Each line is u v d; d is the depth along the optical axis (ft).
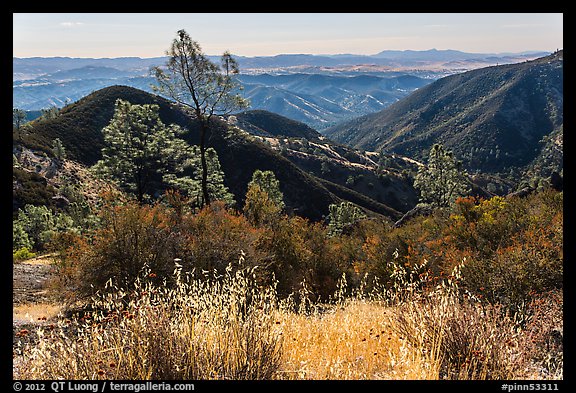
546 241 26.45
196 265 34.14
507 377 11.87
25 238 141.38
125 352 11.43
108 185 75.66
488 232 36.86
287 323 16.85
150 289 13.67
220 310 13.16
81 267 33.27
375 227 58.34
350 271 46.52
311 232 53.42
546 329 16.84
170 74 64.18
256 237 43.68
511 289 22.85
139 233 34.71
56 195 200.03
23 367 10.29
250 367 11.24
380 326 17.61
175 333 11.60
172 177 94.02
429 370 11.49
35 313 31.19
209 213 43.96
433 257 36.27
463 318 14.80
